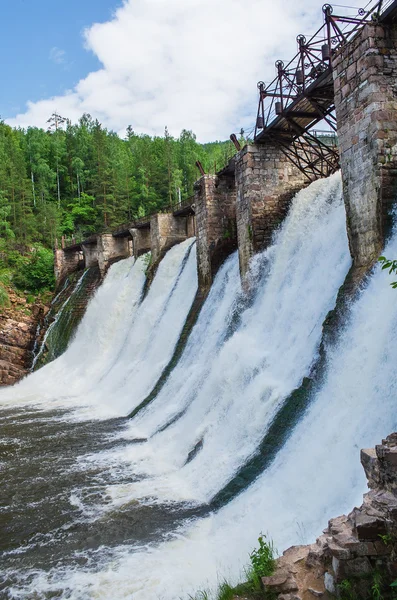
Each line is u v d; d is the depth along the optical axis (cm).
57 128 13912
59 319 5081
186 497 1496
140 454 1945
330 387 1388
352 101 1698
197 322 2964
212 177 3161
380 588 709
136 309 4103
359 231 1680
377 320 1346
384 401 1155
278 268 2308
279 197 2642
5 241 7469
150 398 2617
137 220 4762
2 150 9781
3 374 4397
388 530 735
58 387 3869
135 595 1027
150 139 14012
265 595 768
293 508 1147
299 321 1864
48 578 1126
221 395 1931
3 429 2534
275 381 1670
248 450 1519
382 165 1569
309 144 2577
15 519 1441
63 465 1892
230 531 1202
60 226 8975
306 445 1296
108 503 1505
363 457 866
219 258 3144
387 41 1612
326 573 746
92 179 9975
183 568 1099
